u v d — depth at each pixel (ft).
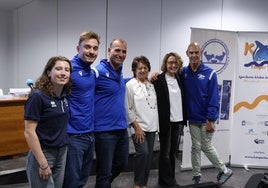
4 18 19.15
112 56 8.03
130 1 16.46
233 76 12.50
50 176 6.11
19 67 19.06
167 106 9.86
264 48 12.27
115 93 8.05
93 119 7.67
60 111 6.13
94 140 7.79
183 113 10.49
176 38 16.47
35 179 6.06
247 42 12.32
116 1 16.51
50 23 17.54
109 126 7.99
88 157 7.64
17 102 12.07
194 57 10.16
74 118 7.07
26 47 18.57
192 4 16.21
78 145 7.14
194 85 10.38
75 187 7.29
